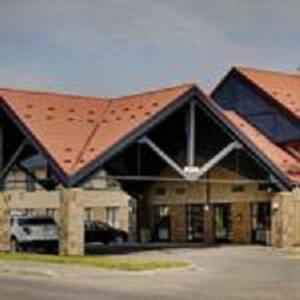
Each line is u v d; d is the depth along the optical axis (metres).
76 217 34.41
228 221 44.31
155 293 20.34
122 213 50.50
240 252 37.53
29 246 38.81
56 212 45.28
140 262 29.38
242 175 42.88
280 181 40.47
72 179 34.19
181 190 46.69
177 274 26.38
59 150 35.56
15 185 43.44
